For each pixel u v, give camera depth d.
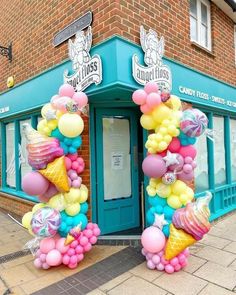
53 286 3.50
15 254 4.52
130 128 5.62
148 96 3.63
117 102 5.16
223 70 6.82
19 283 3.58
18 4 6.61
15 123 6.98
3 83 7.46
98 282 3.57
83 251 3.97
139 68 4.25
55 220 3.58
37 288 3.46
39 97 5.76
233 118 7.40
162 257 3.74
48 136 3.90
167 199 3.82
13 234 5.53
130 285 3.47
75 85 4.63
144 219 5.28
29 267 4.03
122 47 4.04
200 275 3.66
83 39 4.42
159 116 3.63
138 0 4.46
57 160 3.69
